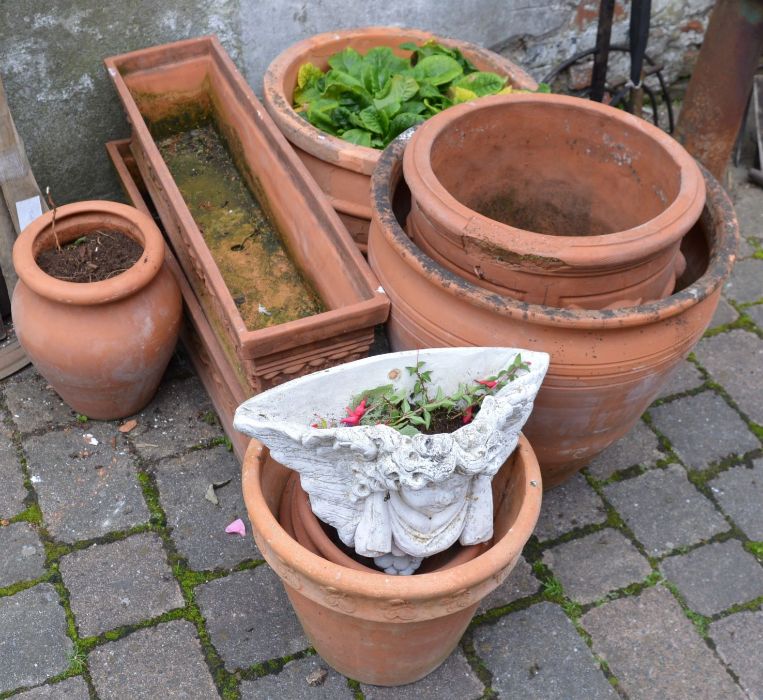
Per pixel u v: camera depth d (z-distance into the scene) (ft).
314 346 7.56
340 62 10.37
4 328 9.75
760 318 11.07
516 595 8.24
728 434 9.73
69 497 8.74
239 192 10.61
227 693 7.46
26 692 7.37
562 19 12.87
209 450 9.26
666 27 13.88
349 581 5.92
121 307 8.30
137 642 7.73
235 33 10.82
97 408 9.14
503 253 6.72
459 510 6.45
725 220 7.72
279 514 7.18
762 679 7.72
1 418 9.37
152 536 8.49
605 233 8.66
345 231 8.22
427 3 11.73
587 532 8.78
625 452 9.50
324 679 7.59
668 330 7.07
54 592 8.02
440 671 7.70
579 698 7.56
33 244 8.48
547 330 6.86
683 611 8.17
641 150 7.95
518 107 8.21
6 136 8.59
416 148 7.55
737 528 8.86
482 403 6.17
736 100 11.04
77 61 10.03
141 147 9.87
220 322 8.29
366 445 5.79
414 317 7.41
